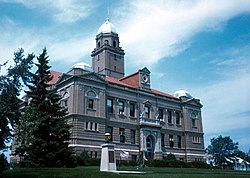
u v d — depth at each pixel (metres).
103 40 84.75
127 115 68.56
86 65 63.84
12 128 30.41
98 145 59.53
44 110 42.59
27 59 31.38
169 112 79.62
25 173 28.50
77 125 57.56
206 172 43.75
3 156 30.48
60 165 39.53
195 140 82.50
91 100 61.75
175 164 62.75
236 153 125.56
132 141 68.31
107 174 27.38
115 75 82.06
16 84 30.62
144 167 51.53
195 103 85.50
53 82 67.94
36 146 40.12
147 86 74.94
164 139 75.50
